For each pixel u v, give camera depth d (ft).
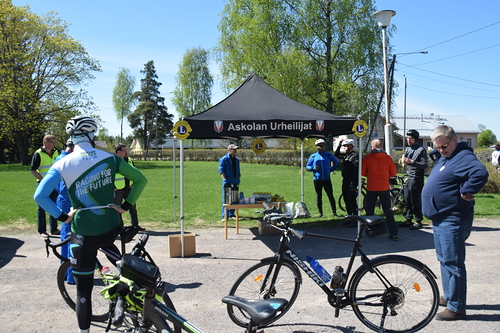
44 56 107.76
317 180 30.68
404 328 11.28
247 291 11.35
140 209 34.27
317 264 11.26
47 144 23.26
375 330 11.21
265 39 84.33
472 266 17.49
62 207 14.94
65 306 13.38
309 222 28.63
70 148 15.12
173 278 16.25
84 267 9.43
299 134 25.40
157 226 27.45
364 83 86.12
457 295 11.79
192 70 177.37
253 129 20.20
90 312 9.48
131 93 227.40
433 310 11.14
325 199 40.09
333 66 85.25
